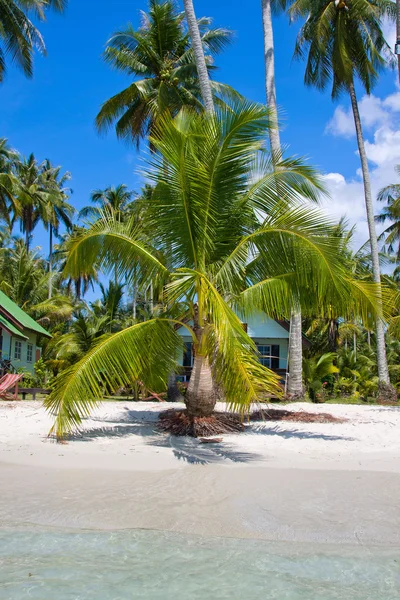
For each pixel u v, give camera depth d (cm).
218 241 1030
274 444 1013
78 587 399
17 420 1248
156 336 1076
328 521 563
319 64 2409
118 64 2303
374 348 4322
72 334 2188
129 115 2386
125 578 418
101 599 379
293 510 598
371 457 909
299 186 1001
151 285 1098
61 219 4756
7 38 2433
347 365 2883
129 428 1164
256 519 568
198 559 459
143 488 680
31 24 2420
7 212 3566
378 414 1528
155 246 1059
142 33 2369
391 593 397
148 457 870
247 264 1082
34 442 981
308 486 700
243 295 1034
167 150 945
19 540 498
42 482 703
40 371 2520
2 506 597
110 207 1103
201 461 850
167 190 1008
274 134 1797
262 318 1199
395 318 1609
